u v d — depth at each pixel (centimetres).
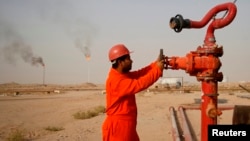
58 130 1443
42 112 2300
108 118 450
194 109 1750
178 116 1507
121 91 426
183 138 953
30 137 1273
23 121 1836
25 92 6781
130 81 424
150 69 449
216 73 421
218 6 427
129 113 445
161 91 5556
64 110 2369
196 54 424
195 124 1252
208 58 416
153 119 1555
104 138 455
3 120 1886
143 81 418
